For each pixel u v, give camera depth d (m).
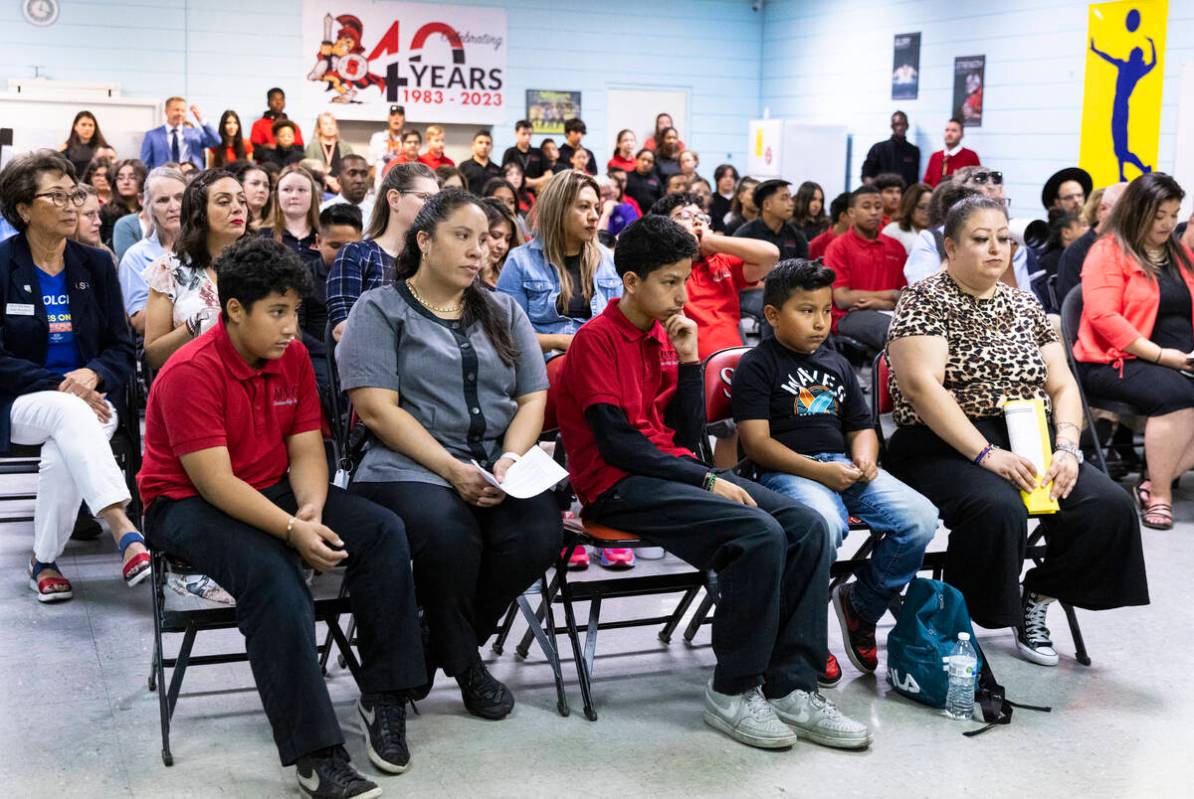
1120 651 3.40
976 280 3.34
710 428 3.49
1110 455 5.43
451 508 2.76
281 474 2.81
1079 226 6.10
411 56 12.75
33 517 3.83
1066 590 3.27
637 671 3.22
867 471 3.13
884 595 3.12
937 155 10.91
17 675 3.08
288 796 2.50
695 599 3.81
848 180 12.70
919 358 3.31
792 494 3.06
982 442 3.23
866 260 6.33
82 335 3.81
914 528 3.03
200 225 3.77
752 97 14.34
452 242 2.90
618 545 2.95
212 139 11.36
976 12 10.67
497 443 3.02
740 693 2.81
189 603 2.72
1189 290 4.80
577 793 2.53
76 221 3.75
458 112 13.02
